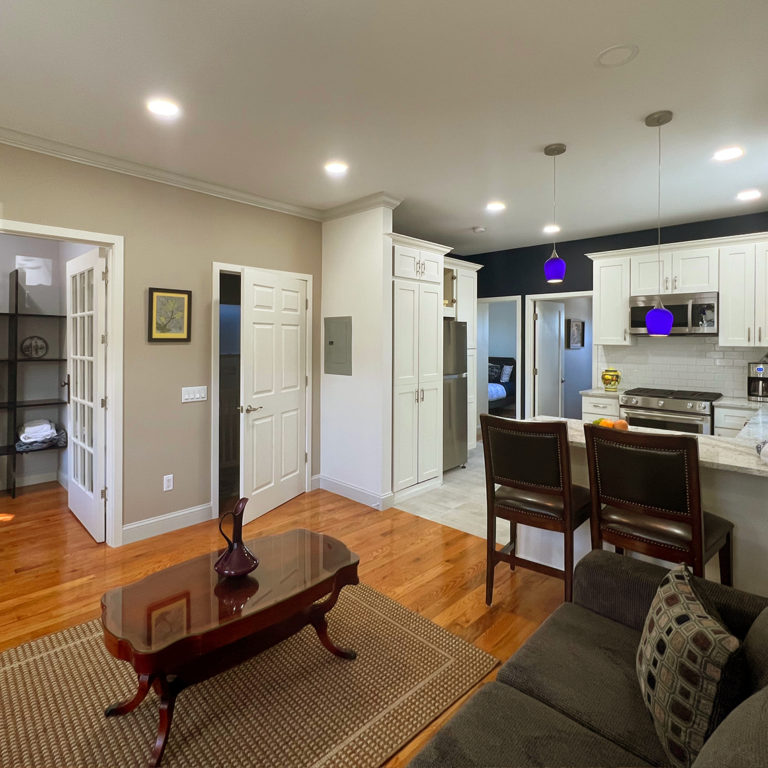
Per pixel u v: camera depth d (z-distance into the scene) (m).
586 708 1.30
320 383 4.63
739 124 2.72
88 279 3.54
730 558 2.23
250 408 3.75
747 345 4.31
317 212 4.40
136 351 3.39
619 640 1.58
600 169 3.38
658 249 4.75
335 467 4.53
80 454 3.74
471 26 1.88
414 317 4.38
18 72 2.19
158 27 1.88
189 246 3.63
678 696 1.14
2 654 2.19
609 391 5.18
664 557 2.05
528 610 2.60
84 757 1.67
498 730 1.22
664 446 1.95
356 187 3.77
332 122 2.68
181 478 3.67
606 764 1.13
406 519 3.91
